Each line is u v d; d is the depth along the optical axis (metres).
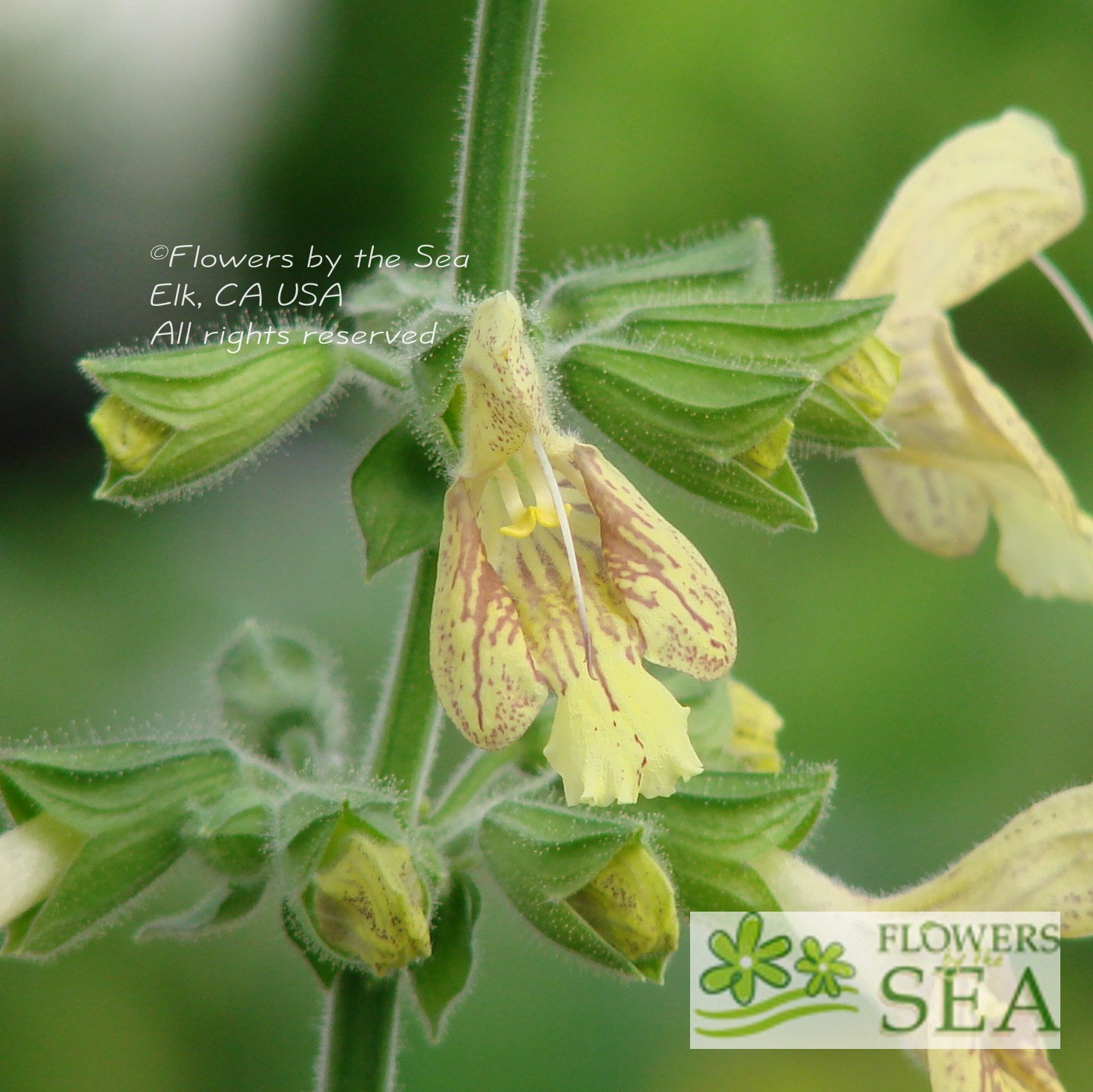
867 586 0.40
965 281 0.28
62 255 0.42
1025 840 0.26
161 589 0.37
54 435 0.41
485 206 0.26
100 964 0.32
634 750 0.24
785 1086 0.32
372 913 0.24
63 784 0.25
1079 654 0.39
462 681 0.24
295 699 0.27
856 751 0.38
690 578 0.24
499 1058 0.32
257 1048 0.32
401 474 0.25
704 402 0.25
